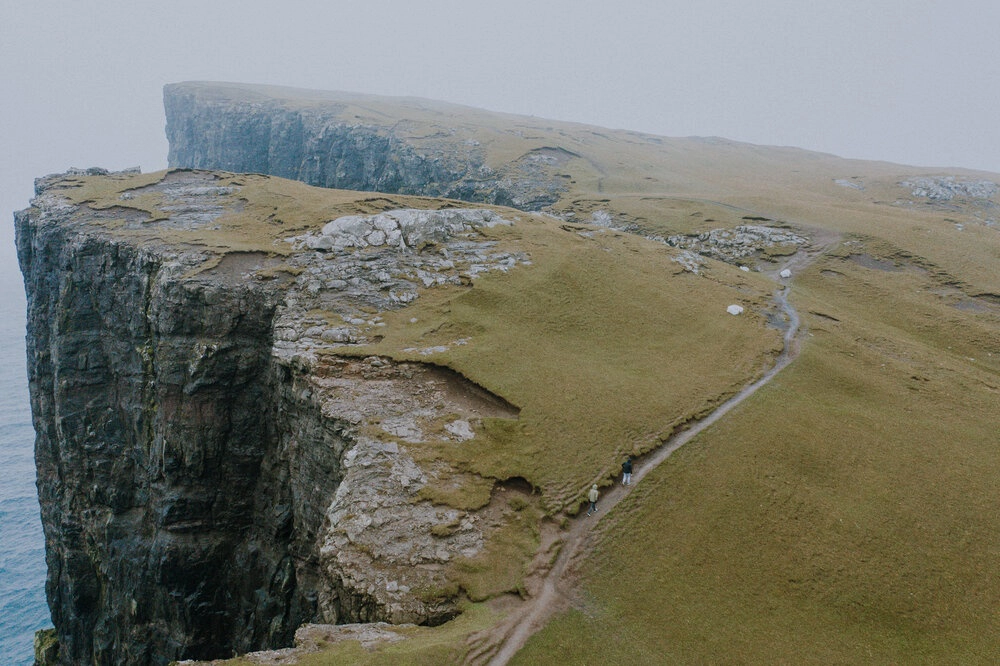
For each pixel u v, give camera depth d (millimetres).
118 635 59594
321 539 34469
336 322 51094
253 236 65938
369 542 30719
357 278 57688
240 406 53156
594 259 68625
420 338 49000
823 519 33969
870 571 30734
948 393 50125
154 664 56188
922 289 76125
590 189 134875
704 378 48656
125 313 60281
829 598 29094
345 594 29250
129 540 58094
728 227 96500
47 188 82375
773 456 38781
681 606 27891
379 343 48062
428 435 38250
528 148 159750
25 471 144000
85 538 62938
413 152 161250
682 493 35188
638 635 26047
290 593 48594
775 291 72312
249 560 52375
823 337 58125
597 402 42969
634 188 135750
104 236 63219
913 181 145250
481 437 38469
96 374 62750
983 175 180125
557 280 61625
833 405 46188
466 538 30969
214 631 53312
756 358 52438
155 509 54406
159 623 55219
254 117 199875
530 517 32500
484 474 34969
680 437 40500
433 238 66500
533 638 25094
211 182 87938
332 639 24750
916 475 38438
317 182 182625
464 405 42031
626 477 35688
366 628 25797
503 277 60625
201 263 56938
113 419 61812
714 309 62625
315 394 42469
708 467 37469
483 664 23312
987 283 75562
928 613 28703
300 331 49500
